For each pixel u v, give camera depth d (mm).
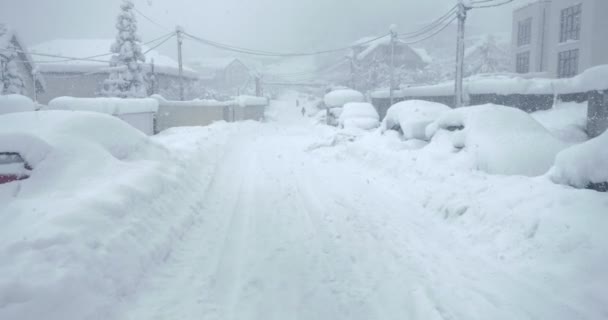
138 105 23609
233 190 10531
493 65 58812
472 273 5320
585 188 6480
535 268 5156
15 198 5656
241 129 30906
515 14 46875
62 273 3922
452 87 29531
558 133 18547
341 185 11078
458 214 7383
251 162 15453
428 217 7863
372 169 13195
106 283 4305
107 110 20594
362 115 23875
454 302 4598
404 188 10133
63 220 4672
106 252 4656
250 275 5348
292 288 5012
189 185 9430
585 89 20094
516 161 9148
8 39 35312
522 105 24266
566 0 38562
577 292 4508
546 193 6480
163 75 50406
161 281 5074
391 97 35062
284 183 11445
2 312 3396
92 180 6285
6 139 6207
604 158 6266
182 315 4289
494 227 6398
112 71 38000
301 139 25203
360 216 8055
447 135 11852
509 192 7137
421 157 11469
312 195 9953
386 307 4566
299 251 6242
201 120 35344
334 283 5152
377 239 6738
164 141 15859
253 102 51062
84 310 3814
